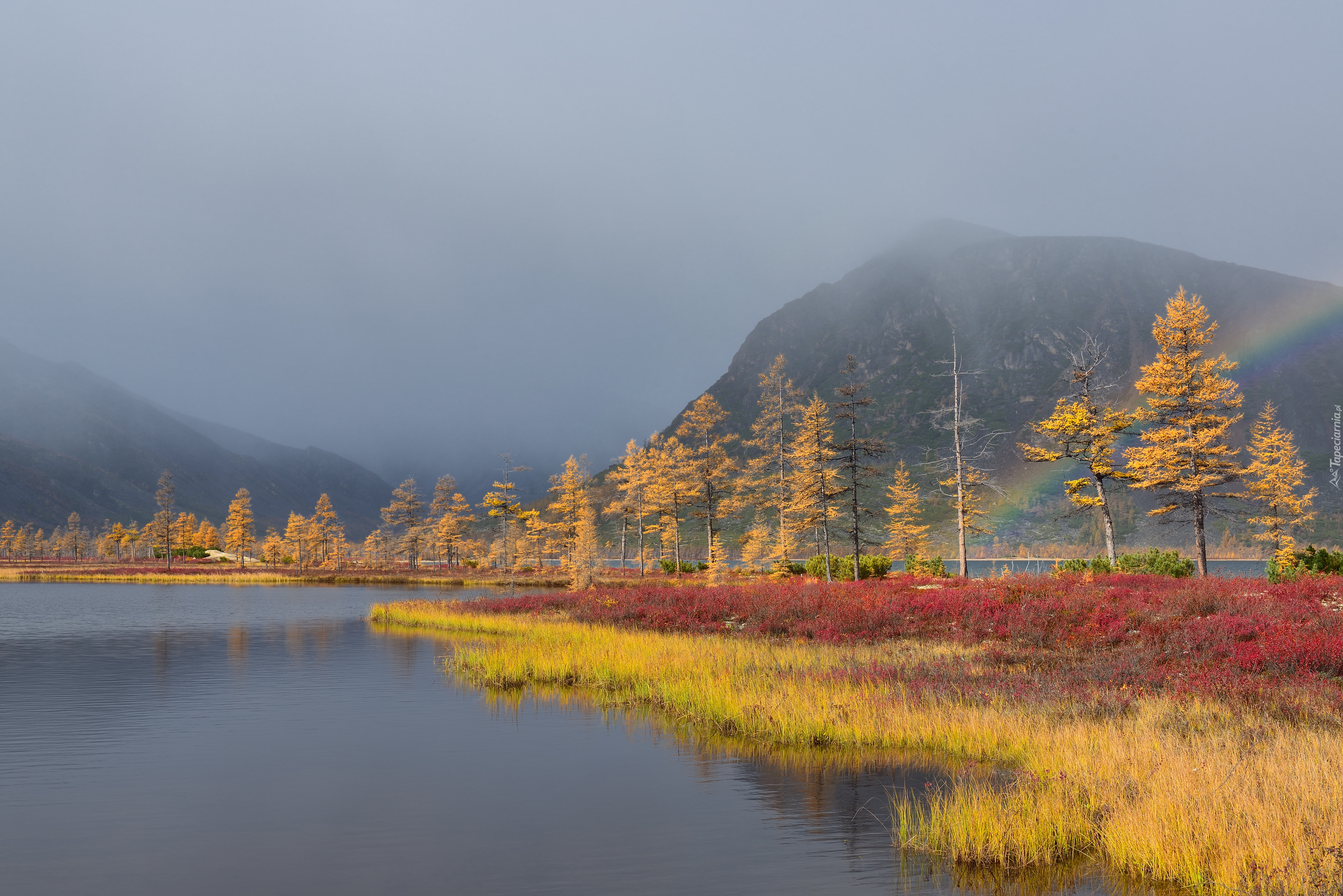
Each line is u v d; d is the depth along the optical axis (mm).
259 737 16688
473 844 10336
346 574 103125
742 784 12953
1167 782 10133
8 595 69062
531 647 27250
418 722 18062
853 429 54531
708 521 73750
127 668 26812
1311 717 13648
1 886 8938
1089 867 9219
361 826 11062
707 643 26500
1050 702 15734
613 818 11336
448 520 126562
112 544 188250
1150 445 45375
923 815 10953
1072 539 195125
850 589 37094
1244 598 25438
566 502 96375
